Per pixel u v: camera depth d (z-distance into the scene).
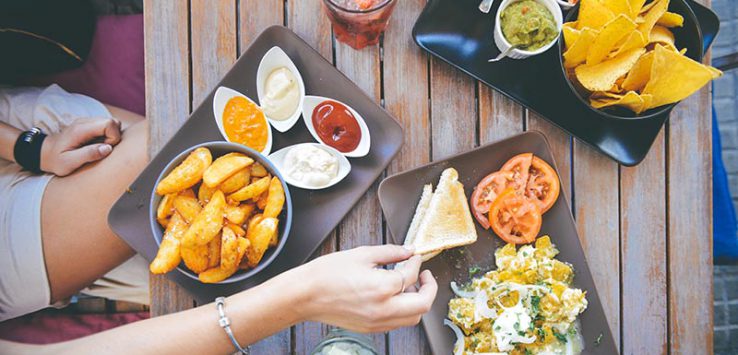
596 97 1.23
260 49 1.31
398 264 1.28
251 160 1.18
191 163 1.16
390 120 1.31
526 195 1.32
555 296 1.28
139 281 1.68
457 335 1.31
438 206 1.29
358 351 1.23
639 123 1.33
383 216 1.34
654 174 1.38
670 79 1.15
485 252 1.34
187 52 1.32
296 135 1.32
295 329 1.33
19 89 1.66
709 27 1.33
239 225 1.18
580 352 1.32
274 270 1.30
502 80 1.33
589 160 1.38
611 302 1.37
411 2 1.34
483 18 1.32
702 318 1.38
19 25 1.54
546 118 1.33
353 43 1.32
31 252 1.52
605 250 1.37
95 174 1.53
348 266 1.11
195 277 1.19
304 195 1.31
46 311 1.73
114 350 1.11
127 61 1.69
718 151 1.60
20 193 1.54
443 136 1.36
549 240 1.32
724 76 2.12
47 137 1.55
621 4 1.14
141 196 1.29
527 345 1.31
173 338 1.12
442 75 1.35
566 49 1.21
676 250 1.38
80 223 1.52
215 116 1.26
